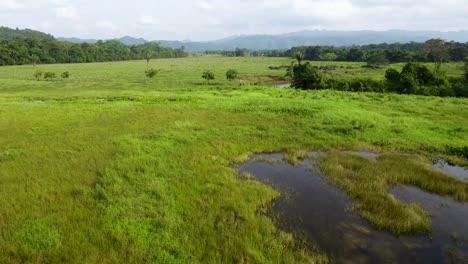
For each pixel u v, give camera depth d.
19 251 8.69
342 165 15.91
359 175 14.54
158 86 60.16
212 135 21.12
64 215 10.57
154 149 17.73
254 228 10.00
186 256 8.55
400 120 24.48
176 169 14.88
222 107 30.12
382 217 10.78
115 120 25.23
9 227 9.82
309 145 19.33
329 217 11.09
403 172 14.90
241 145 19.08
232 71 69.69
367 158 16.95
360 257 8.90
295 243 9.52
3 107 31.11
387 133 21.22
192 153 17.33
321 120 24.66
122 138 19.83
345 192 13.08
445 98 37.44
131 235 9.40
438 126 22.86
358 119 24.48
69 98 39.00
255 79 79.81
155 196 12.02
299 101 32.44
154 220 10.28
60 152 17.23
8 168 14.91
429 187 13.42
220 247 9.05
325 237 9.87
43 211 10.86
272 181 14.28
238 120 25.17
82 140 19.62
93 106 31.50
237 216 10.82
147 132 21.56
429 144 18.94
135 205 11.23
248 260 8.51
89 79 74.88
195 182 13.47
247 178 14.55
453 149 18.11
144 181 13.32
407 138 20.22
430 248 9.40
